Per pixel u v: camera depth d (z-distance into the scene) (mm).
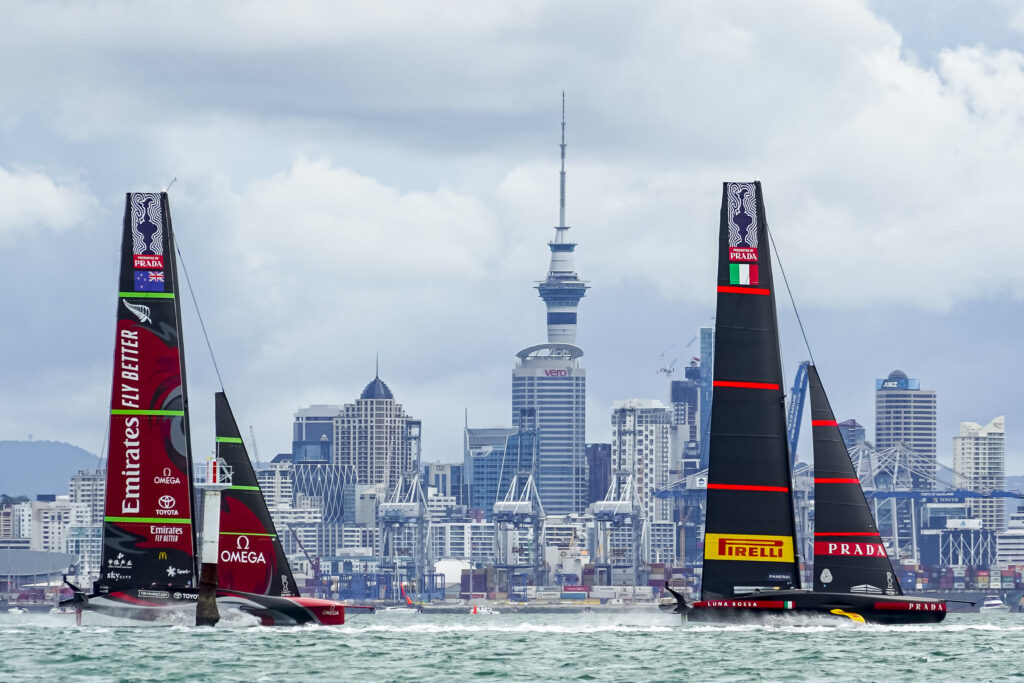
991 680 190125
